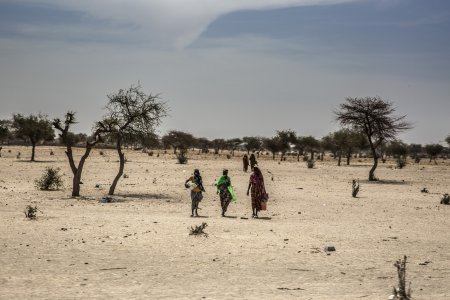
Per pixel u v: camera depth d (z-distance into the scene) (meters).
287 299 9.45
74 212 21.81
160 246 14.40
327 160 115.25
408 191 38.97
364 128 52.06
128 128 30.45
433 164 105.69
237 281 10.87
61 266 11.82
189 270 11.77
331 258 13.40
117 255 13.19
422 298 9.69
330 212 24.17
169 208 24.39
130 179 43.38
